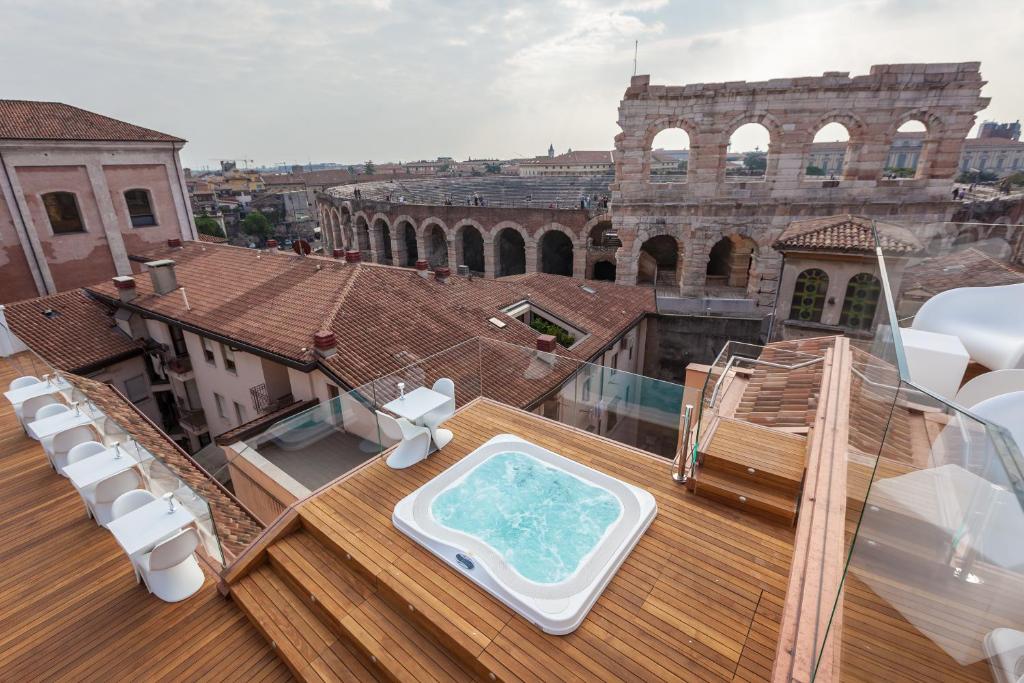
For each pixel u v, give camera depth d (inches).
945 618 121.6
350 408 411.5
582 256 1641.2
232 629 272.1
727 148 1058.7
